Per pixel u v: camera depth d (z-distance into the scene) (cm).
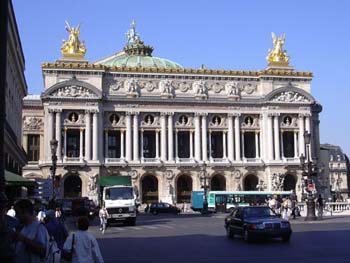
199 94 13462
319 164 14850
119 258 3147
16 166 8669
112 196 6600
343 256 3022
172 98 13300
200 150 13338
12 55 7069
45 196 4912
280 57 14200
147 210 11638
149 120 13288
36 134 13500
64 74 12775
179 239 4481
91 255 1623
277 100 13700
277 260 2897
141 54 16350
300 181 13575
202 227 6138
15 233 1405
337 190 19975
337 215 8406
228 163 13338
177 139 13438
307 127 13875
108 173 12762
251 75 13850
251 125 13788
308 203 6812
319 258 2947
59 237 2195
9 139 6309
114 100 13000
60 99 12575
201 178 12788
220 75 13650
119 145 13588
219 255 3206
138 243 4175
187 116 13475
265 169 13562
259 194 11625
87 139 12644
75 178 12756
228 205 11512
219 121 13662
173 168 13100
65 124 12650
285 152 14175
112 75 13175
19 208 1463
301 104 13825
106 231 5728
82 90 12725
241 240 4247
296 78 14025
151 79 13350
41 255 1420
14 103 8006
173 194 13012
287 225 3991
